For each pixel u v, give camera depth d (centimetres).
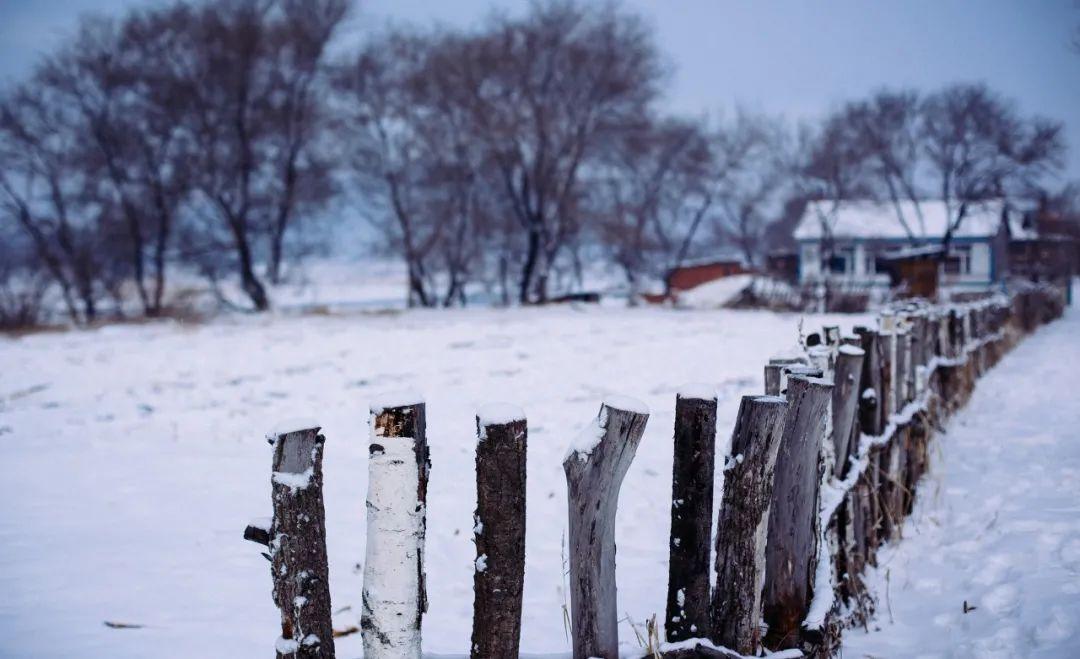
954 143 5097
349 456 755
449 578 496
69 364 1445
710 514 310
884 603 473
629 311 3009
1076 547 503
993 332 1502
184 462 742
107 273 3506
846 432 463
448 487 650
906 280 3916
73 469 718
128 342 1852
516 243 4356
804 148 5341
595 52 3572
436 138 3722
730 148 4922
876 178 5438
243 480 686
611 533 284
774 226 7156
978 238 5556
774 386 427
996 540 540
